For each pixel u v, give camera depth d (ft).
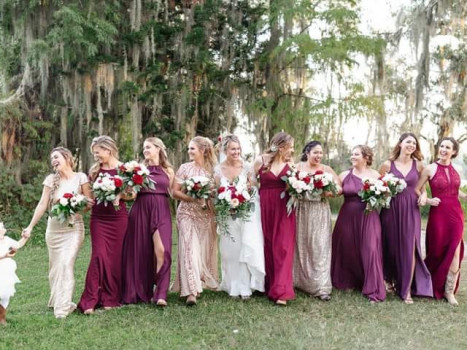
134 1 39.63
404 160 19.03
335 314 16.25
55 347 13.00
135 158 40.29
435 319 15.94
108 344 13.24
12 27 39.17
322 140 47.39
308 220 18.30
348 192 18.98
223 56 45.78
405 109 49.47
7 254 14.78
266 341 13.52
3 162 40.29
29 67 38.78
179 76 43.70
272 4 45.39
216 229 18.66
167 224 17.07
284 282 17.12
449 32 51.83
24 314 16.24
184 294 16.76
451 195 18.57
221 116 46.85
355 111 45.47
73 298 19.01
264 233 17.87
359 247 18.71
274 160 18.03
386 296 18.71
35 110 43.68
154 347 13.01
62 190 16.40
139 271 17.04
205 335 14.03
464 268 25.20
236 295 17.70
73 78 39.52
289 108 46.80
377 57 46.19
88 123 39.70
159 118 43.11
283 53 44.98
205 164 18.47
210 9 42.37
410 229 18.33
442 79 55.57
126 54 40.60
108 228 16.60
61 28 35.96
